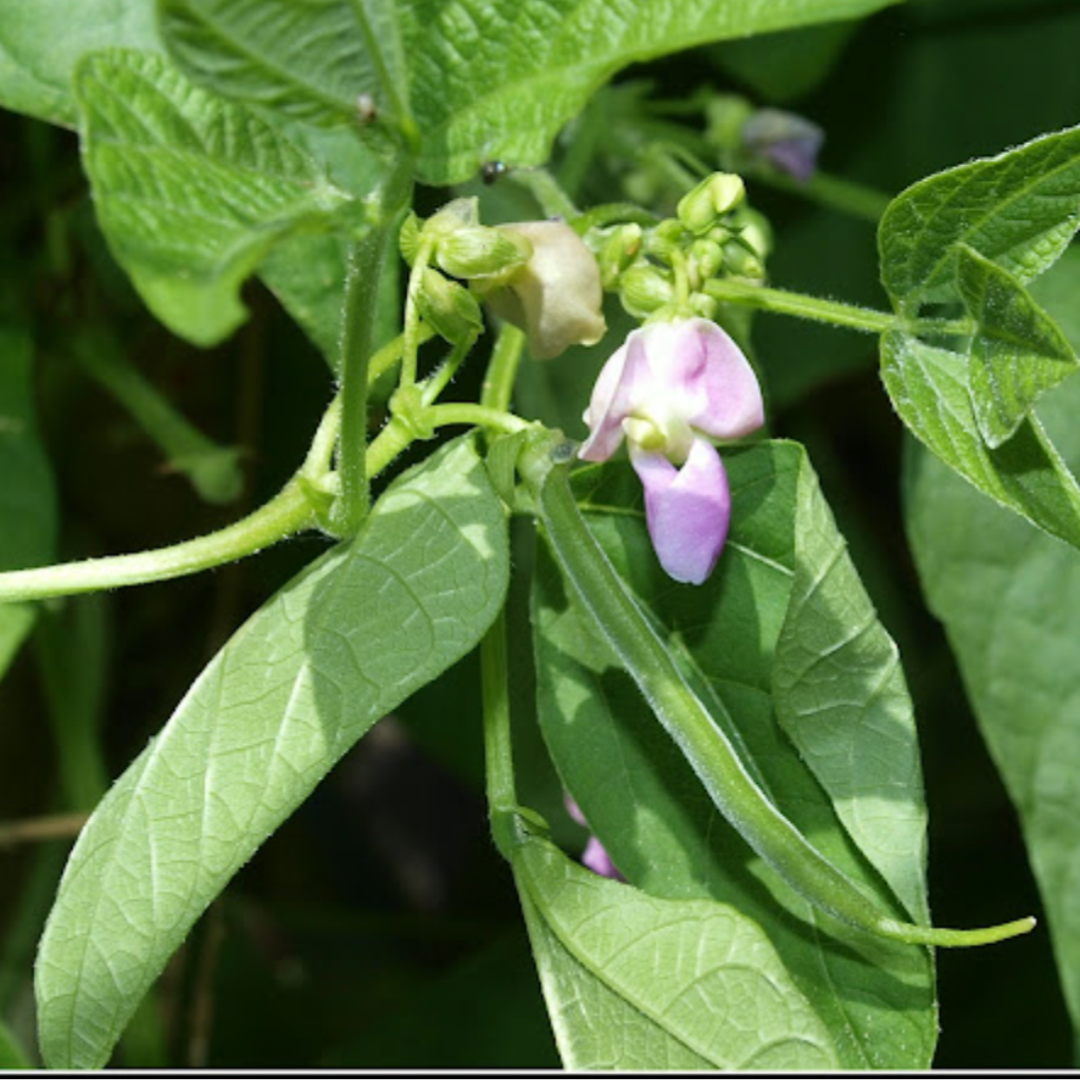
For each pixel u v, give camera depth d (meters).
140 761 0.49
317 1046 0.71
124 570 0.49
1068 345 0.47
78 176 0.60
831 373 0.63
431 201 0.56
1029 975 0.67
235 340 0.62
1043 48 0.65
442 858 0.84
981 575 0.55
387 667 0.48
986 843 0.68
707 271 0.50
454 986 0.66
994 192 0.48
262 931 0.75
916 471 0.55
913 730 0.50
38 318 0.61
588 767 0.50
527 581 0.58
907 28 0.65
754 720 0.50
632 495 0.51
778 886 0.50
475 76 0.49
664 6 0.49
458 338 0.49
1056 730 0.55
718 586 0.50
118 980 0.48
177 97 0.43
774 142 0.62
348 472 0.47
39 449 0.57
